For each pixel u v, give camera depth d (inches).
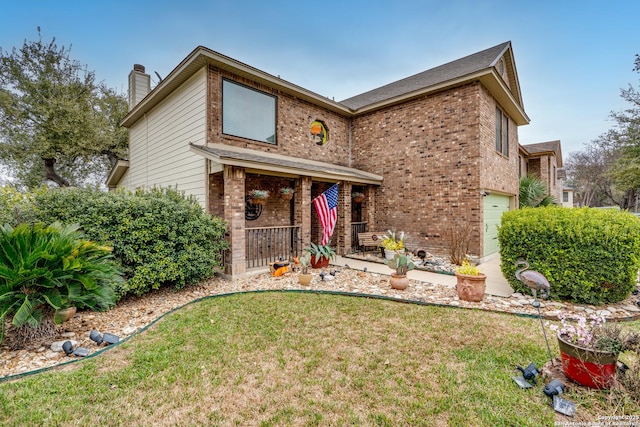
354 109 434.0
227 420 87.1
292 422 86.1
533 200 497.0
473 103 334.6
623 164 700.0
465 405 92.5
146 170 418.6
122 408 92.1
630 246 171.6
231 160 242.8
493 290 220.7
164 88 339.6
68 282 140.0
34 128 591.2
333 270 273.9
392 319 163.6
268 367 115.5
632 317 160.6
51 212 180.2
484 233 347.6
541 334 142.7
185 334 145.5
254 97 331.6
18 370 117.0
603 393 92.7
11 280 124.8
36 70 593.3
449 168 352.5
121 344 136.7
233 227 256.4
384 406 92.7
